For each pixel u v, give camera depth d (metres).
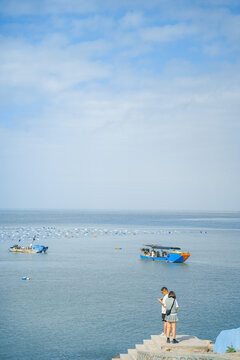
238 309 42.62
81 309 42.16
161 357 17.12
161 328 36.00
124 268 72.69
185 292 51.75
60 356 29.50
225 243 127.12
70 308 42.56
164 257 83.44
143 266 75.62
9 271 67.44
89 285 55.47
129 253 97.44
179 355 16.59
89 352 30.17
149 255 87.38
